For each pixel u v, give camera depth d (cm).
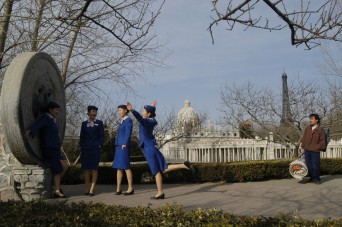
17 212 605
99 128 1006
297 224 498
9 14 1016
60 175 955
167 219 543
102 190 1101
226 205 787
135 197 927
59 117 1034
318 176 1127
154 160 887
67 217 559
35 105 909
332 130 2236
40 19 940
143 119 880
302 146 1151
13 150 861
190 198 886
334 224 498
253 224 505
